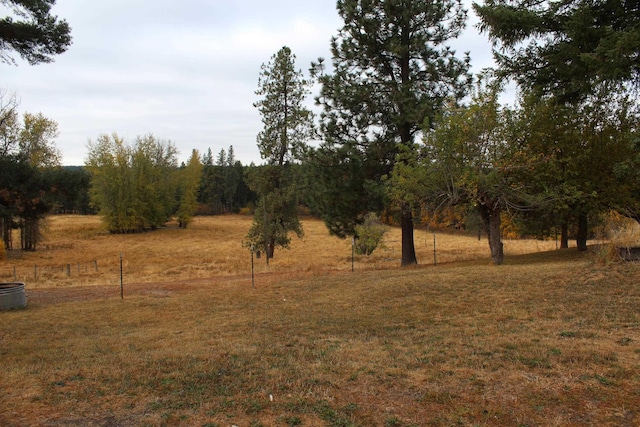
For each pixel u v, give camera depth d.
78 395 4.66
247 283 15.36
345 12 19.44
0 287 12.28
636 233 11.52
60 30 11.38
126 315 10.43
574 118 16.19
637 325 6.31
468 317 7.93
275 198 34.44
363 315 8.83
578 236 20.03
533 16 13.12
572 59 12.91
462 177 14.36
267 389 4.68
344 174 19.66
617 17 12.60
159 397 4.56
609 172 16.22
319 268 21.61
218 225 80.56
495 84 15.02
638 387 4.23
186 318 9.83
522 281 10.41
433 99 19.11
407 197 15.48
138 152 63.66
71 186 14.93
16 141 31.70
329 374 5.09
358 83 19.81
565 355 5.21
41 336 8.44
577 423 3.65
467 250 37.16
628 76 11.79
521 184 15.90
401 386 4.61
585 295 8.45
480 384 4.53
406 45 18.97
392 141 19.41
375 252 39.50
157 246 47.66
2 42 11.05
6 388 4.92
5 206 14.27
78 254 39.16
